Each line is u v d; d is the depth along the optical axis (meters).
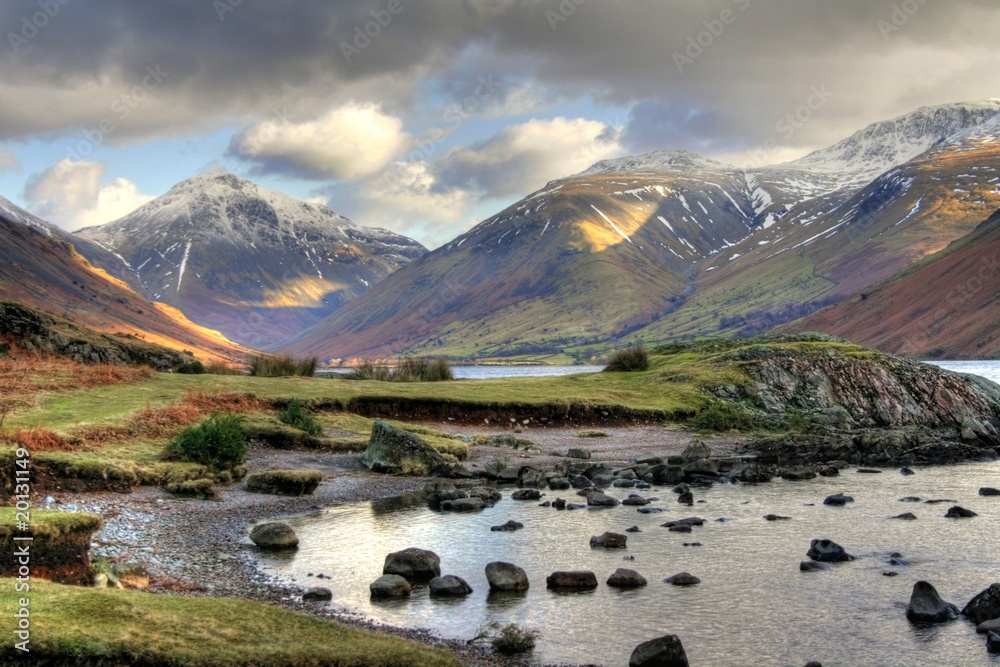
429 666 14.36
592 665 16.09
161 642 13.47
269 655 13.70
